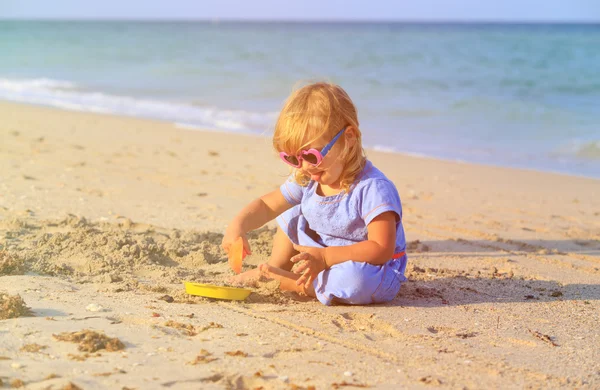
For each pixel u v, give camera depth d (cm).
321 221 327
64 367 223
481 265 435
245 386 219
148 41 4194
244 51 3166
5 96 1652
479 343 277
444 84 1898
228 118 1309
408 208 623
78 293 316
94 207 537
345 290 315
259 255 408
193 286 324
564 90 1738
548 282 393
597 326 309
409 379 231
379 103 1534
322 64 2494
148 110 1421
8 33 5975
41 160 762
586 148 1038
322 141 299
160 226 481
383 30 7788
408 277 390
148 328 269
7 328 257
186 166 782
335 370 236
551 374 244
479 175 820
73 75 2205
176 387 213
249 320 292
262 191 657
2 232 421
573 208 653
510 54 2867
